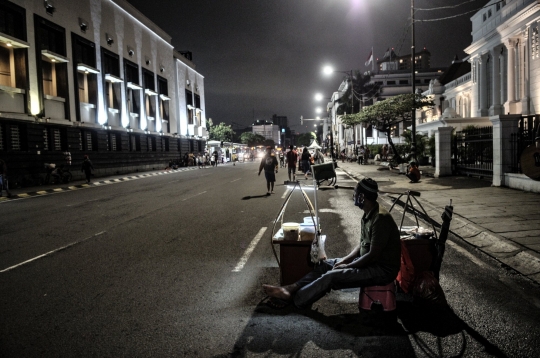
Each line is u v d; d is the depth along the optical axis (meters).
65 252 6.23
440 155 16.72
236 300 4.04
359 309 3.71
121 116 32.72
